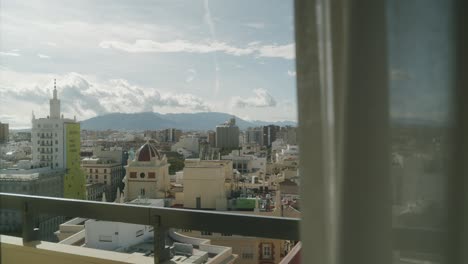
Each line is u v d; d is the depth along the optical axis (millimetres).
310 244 841
